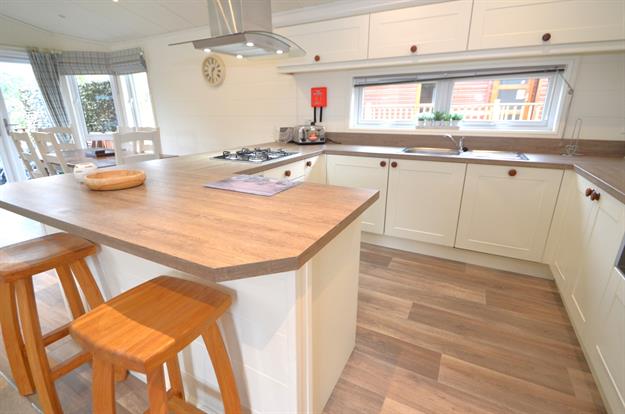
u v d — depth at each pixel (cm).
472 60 235
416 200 252
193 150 421
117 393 140
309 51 275
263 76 347
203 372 125
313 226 98
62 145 355
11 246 128
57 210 114
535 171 208
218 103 383
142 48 412
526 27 205
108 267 137
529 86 253
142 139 264
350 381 145
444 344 167
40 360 119
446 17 224
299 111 338
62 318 189
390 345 166
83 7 329
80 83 452
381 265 251
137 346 77
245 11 187
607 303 132
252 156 239
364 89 311
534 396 136
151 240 87
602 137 231
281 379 103
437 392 139
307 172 262
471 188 230
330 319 125
